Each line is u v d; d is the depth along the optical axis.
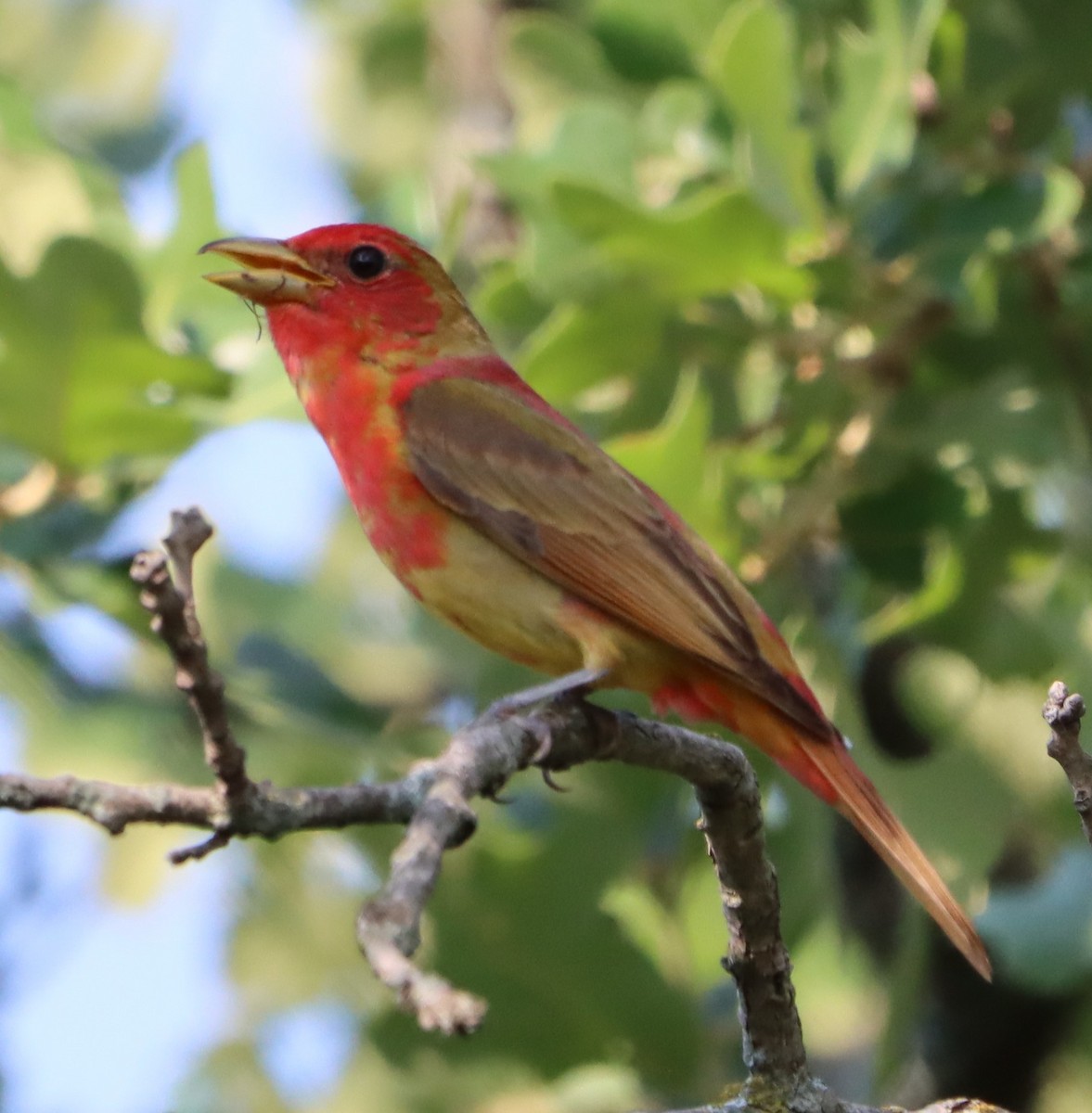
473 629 9.91
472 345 10.55
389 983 5.13
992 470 11.91
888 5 11.14
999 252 11.35
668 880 11.91
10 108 12.27
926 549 11.89
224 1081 12.94
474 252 13.80
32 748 12.88
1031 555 11.88
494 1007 10.95
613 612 9.47
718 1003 11.55
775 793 11.94
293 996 13.16
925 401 11.70
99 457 11.27
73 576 11.44
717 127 11.80
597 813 11.23
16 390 10.94
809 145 10.83
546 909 10.95
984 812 11.92
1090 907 11.41
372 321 10.31
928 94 11.58
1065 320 11.91
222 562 15.21
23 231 12.06
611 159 11.92
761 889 7.80
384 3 16.44
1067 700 6.70
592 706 8.09
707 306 11.56
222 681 6.01
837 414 11.58
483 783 6.63
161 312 11.86
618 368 11.50
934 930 12.37
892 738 12.48
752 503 11.62
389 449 9.95
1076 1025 12.20
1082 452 12.02
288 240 10.51
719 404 12.12
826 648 11.71
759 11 10.70
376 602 15.30
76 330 10.84
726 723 9.41
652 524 9.61
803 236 11.01
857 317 11.34
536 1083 11.78
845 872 12.80
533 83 13.38
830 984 13.27
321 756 12.41
